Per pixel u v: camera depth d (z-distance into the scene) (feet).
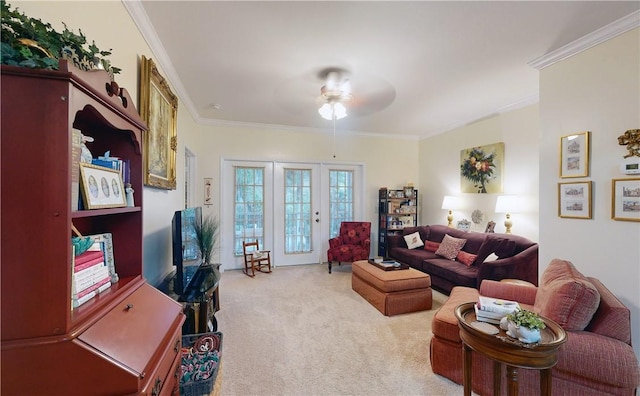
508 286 7.32
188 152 12.71
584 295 4.76
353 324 8.86
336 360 6.89
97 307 2.77
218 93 10.75
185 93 10.59
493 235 11.72
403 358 6.98
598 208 6.86
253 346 7.52
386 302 9.47
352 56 7.86
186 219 6.75
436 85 9.96
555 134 7.80
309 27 6.50
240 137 15.42
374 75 9.09
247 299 11.05
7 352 2.13
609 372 4.40
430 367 6.61
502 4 5.74
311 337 8.02
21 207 2.17
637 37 6.17
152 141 6.39
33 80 2.17
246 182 15.76
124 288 3.34
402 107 12.44
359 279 11.59
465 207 14.80
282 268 15.99
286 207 16.52
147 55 6.62
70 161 2.27
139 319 3.12
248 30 6.60
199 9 5.82
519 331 4.07
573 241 7.37
